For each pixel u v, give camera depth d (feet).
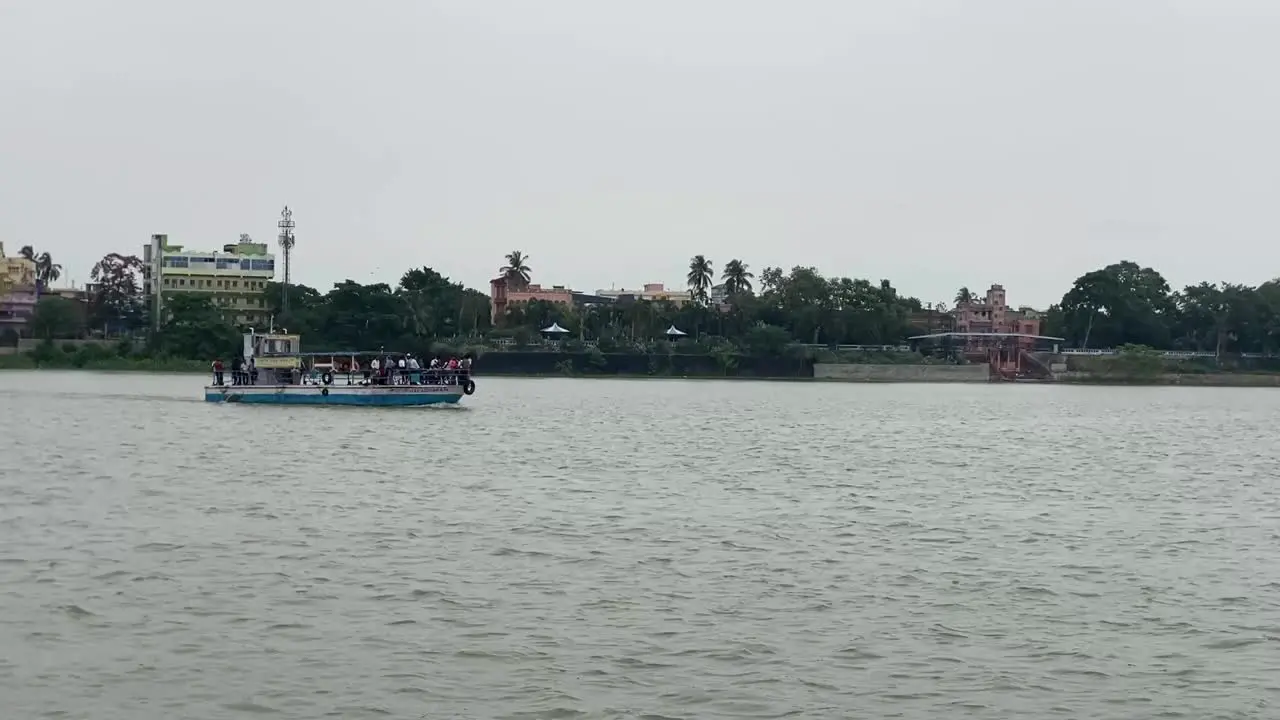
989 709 79.05
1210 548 136.05
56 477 179.11
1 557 116.47
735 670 85.56
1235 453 270.87
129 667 84.12
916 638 94.22
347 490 168.76
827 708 78.64
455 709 77.56
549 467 206.18
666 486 182.39
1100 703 80.48
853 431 316.81
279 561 117.08
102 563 114.73
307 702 78.33
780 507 161.48
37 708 76.54
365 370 353.51
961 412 426.51
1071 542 138.41
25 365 652.89
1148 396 619.67
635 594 106.32
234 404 341.62
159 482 174.40
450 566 116.37
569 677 83.51
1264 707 79.92
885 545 133.49
